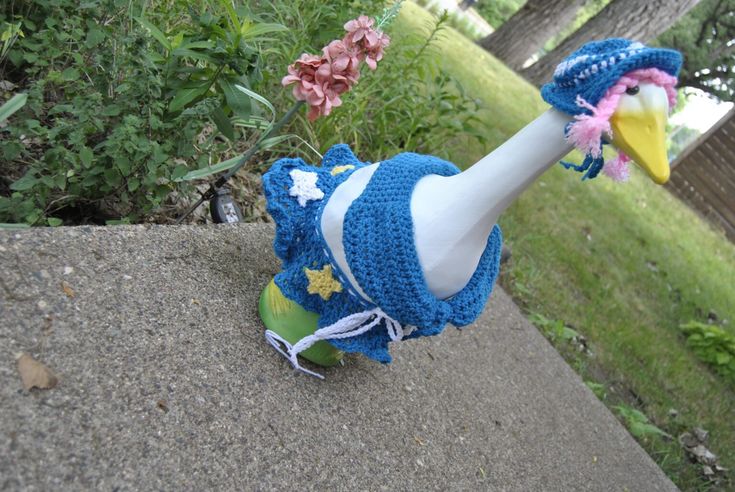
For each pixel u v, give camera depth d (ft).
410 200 4.93
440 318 5.03
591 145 4.28
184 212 7.43
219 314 5.48
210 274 5.80
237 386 5.04
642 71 4.32
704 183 36.96
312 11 10.52
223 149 8.11
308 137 9.73
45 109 6.68
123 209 6.81
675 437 12.28
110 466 3.94
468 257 4.92
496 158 4.75
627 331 14.71
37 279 4.61
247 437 4.75
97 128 5.87
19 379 3.98
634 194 28.40
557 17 38.09
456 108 12.39
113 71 6.30
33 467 3.66
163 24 8.12
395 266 4.78
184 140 6.32
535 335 10.89
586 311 14.35
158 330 4.93
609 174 4.52
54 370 4.17
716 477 11.55
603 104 4.31
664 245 22.93
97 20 6.86
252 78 6.49
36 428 3.83
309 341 5.43
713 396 14.43
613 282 16.85
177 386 4.66
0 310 4.26
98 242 5.24
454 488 6.00
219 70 6.40
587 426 9.27
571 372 10.62
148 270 5.35
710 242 29.37
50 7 6.73
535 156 4.65
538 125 4.66
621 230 21.15
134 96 6.04
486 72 27.32
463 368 8.11
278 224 5.38
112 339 4.62
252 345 5.48
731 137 36.29
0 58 6.52
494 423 7.51
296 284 5.34
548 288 14.07
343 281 5.09
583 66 4.42
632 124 4.31
